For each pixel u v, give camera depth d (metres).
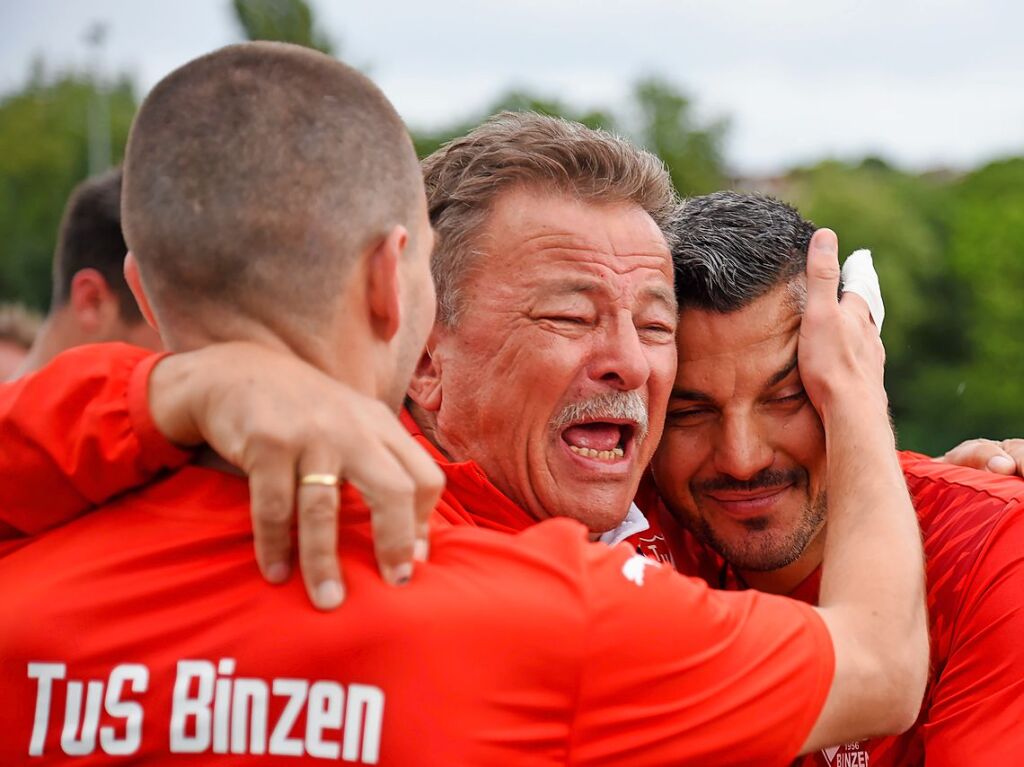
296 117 1.51
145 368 1.53
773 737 1.58
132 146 1.56
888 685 1.66
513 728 1.46
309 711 1.43
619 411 2.14
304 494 1.41
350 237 1.52
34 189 37.16
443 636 1.45
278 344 1.52
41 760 1.48
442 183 2.20
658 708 1.53
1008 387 41.69
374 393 1.58
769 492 2.37
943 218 48.56
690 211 2.36
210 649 1.46
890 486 1.97
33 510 1.57
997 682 2.14
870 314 2.35
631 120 45.50
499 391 2.15
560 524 1.60
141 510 1.57
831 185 47.09
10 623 1.51
